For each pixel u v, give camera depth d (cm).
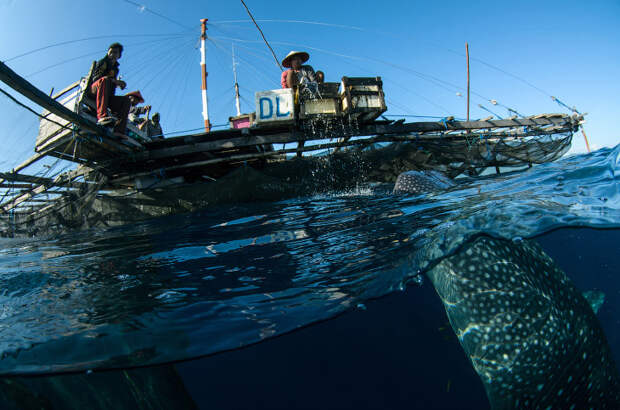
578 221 291
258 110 723
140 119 948
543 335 199
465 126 886
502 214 301
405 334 313
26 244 537
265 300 239
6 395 156
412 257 262
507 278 217
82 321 211
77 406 170
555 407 191
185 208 782
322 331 294
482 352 207
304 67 812
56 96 652
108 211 770
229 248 350
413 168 916
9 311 226
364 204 519
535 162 991
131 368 180
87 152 704
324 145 877
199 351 192
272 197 797
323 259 294
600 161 494
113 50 638
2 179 654
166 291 254
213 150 816
